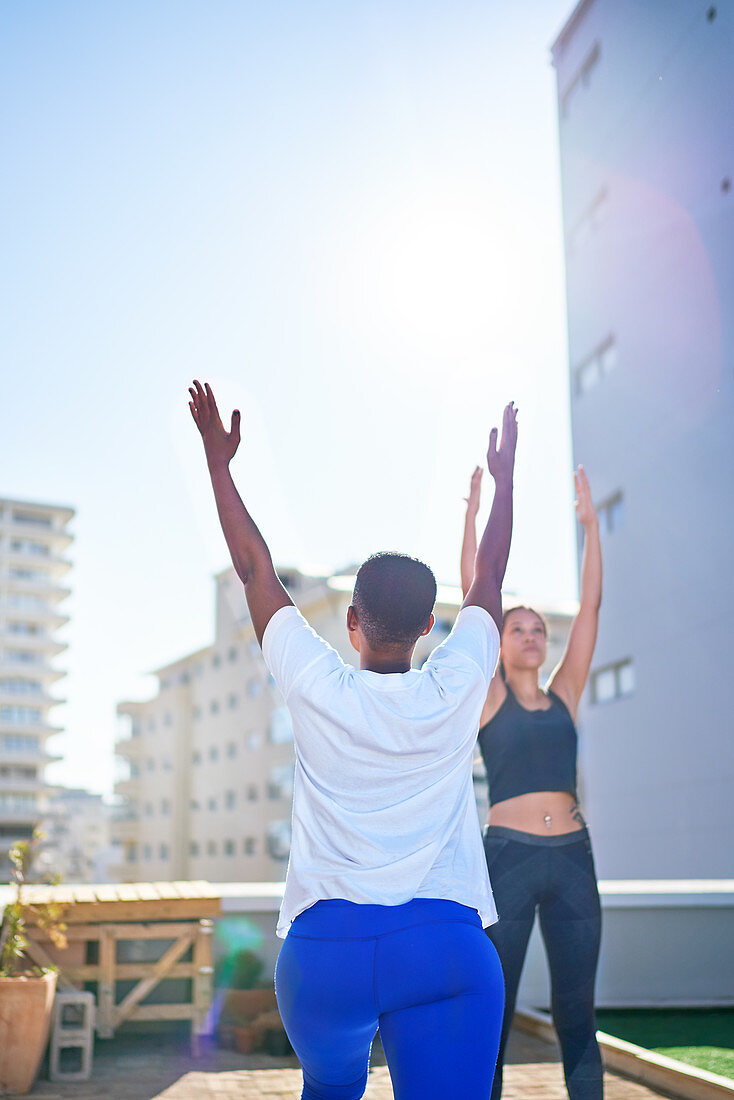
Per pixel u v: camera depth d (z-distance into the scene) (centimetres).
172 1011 472
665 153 1284
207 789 5362
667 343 1475
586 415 1784
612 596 1694
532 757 284
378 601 156
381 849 140
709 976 569
